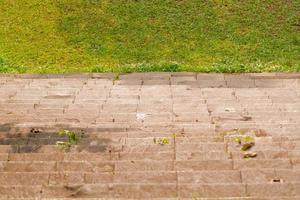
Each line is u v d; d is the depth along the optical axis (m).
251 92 10.20
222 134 6.62
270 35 14.86
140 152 5.86
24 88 10.73
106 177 5.19
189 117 8.11
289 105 8.86
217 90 10.41
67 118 8.02
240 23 15.40
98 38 14.77
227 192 4.85
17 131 7.04
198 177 5.15
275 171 5.18
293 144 6.04
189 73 11.77
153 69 12.10
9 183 5.15
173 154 5.77
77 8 16.14
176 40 14.64
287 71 11.98
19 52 14.02
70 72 12.09
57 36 14.88
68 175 5.23
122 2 16.38
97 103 9.33
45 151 6.02
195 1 16.38
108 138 6.50
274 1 16.39
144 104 9.15
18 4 16.36
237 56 13.74
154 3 16.30
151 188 4.94
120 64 13.32
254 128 6.90
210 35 14.85
